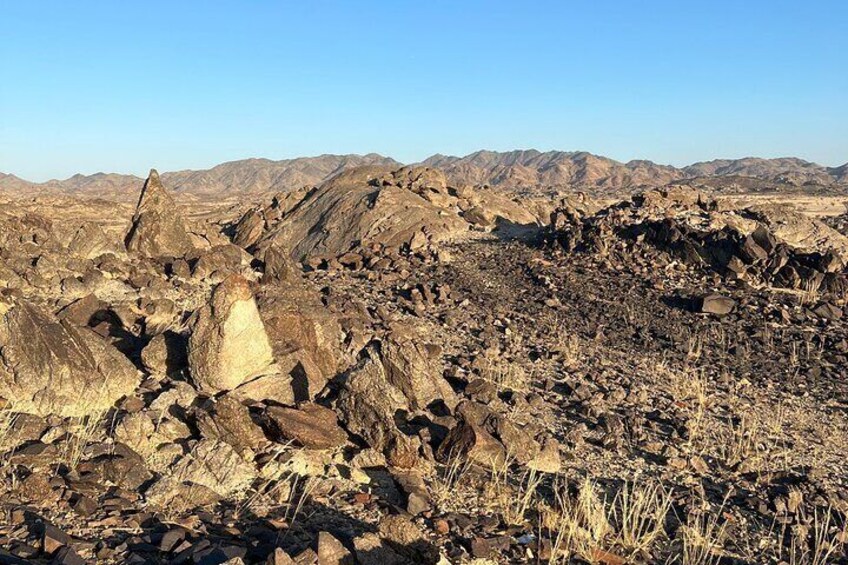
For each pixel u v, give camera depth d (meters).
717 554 5.30
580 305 16.36
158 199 17.72
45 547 4.22
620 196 95.56
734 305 15.83
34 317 6.88
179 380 7.30
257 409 6.67
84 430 6.08
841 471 7.35
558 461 6.75
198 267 14.67
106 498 5.07
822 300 16.50
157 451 5.90
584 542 5.14
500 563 4.78
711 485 6.70
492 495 5.79
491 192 31.75
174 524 4.76
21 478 5.21
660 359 12.17
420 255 22.22
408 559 4.51
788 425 8.89
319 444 6.11
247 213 29.61
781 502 6.16
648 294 17.12
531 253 21.88
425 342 11.54
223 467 5.58
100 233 15.16
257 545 4.56
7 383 6.71
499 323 14.14
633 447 7.59
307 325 8.14
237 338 6.87
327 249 24.77
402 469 6.16
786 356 12.70
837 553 5.43
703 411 9.16
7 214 16.16
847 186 170.00
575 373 10.65
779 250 18.55
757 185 145.62
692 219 21.86
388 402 6.36
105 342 7.25
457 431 6.57
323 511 5.25
